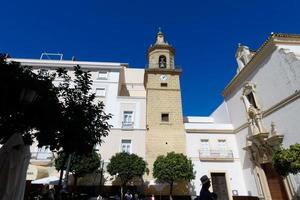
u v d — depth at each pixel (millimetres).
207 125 28125
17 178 5934
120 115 27141
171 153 23156
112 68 30672
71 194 17984
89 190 22781
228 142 27266
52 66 29969
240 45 28812
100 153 24547
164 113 27891
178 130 27047
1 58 8398
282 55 20016
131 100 28281
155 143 25922
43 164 23375
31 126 8227
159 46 33219
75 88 9594
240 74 26719
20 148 6219
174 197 23234
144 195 22891
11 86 7777
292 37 21000
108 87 29094
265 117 22109
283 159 14766
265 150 21344
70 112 8711
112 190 22938
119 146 25266
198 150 26188
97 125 9414
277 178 20281
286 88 19438
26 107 6883
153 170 22703
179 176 21500
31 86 7352
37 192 17750
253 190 23422
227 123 30016
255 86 24047
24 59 30562
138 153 25125
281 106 19938
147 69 30453
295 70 18547
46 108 8047
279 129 20094
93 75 30031
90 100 9625
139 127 26562
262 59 22906
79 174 20875
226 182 24984
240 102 27016
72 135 8453
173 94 29250
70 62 30344
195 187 24125
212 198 5129
